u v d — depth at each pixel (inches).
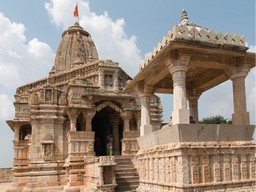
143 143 607.8
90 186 895.7
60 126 1191.6
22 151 1336.1
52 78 1418.6
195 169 441.4
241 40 497.7
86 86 1150.3
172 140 471.2
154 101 1344.7
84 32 1814.7
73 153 1069.8
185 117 463.2
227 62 516.4
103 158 822.5
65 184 1108.5
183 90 474.3
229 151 468.4
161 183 494.6
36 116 1162.6
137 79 631.2
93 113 1138.7
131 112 1194.6
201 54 494.9
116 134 1256.2
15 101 1390.3
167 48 464.4
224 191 448.1
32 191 1063.6
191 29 465.7
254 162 484.1
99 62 1220.5
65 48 1711.4
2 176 1721.2
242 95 510.6
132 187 856.3
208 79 625.9
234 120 514.6
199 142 457.1
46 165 1115.3
